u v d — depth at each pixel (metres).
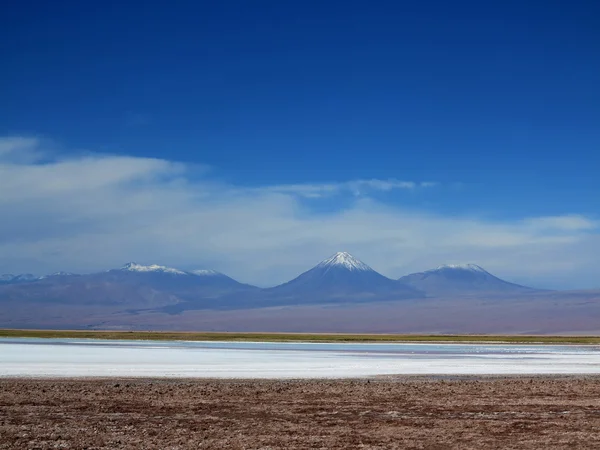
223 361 58.59
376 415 27.61
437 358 69.31
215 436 22.83
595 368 57.19
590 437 23.19
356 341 131.75
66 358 58.50
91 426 24.36
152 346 89.38
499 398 33.38
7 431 23.12
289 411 28.38
